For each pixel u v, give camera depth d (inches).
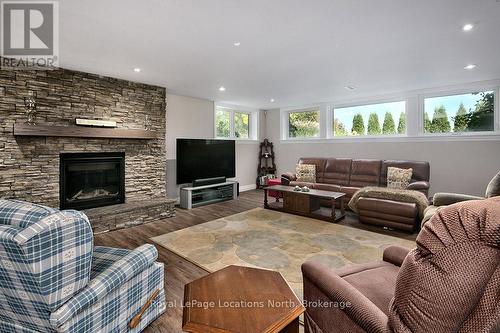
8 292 45.9
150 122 171.0
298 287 82.4
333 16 82.6
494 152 161.5
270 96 211.2
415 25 88.7
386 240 123.6
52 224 42.3
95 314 51.3
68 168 137.6
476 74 147.6
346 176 203.3
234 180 258.7
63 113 133.2
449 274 28.4
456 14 81.5
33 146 124.5
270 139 282.5
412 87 178.7
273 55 117.3
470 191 169.6
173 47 107.3
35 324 48.1
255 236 128.9
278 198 209.0
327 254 107.3
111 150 153.1
